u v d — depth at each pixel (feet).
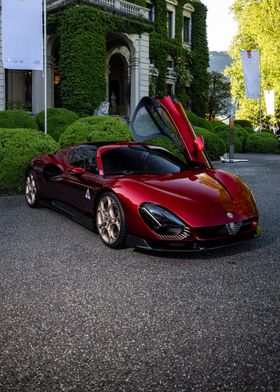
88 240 16.01
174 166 17.51
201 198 13.85
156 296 10.75
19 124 46.50
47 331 8.90
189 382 7.12
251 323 9.25
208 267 12.96
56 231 17.34
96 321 9.36
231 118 50.85
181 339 8.56
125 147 18.16
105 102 77.77
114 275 12.25
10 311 9.87
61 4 77.30
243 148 72.90
